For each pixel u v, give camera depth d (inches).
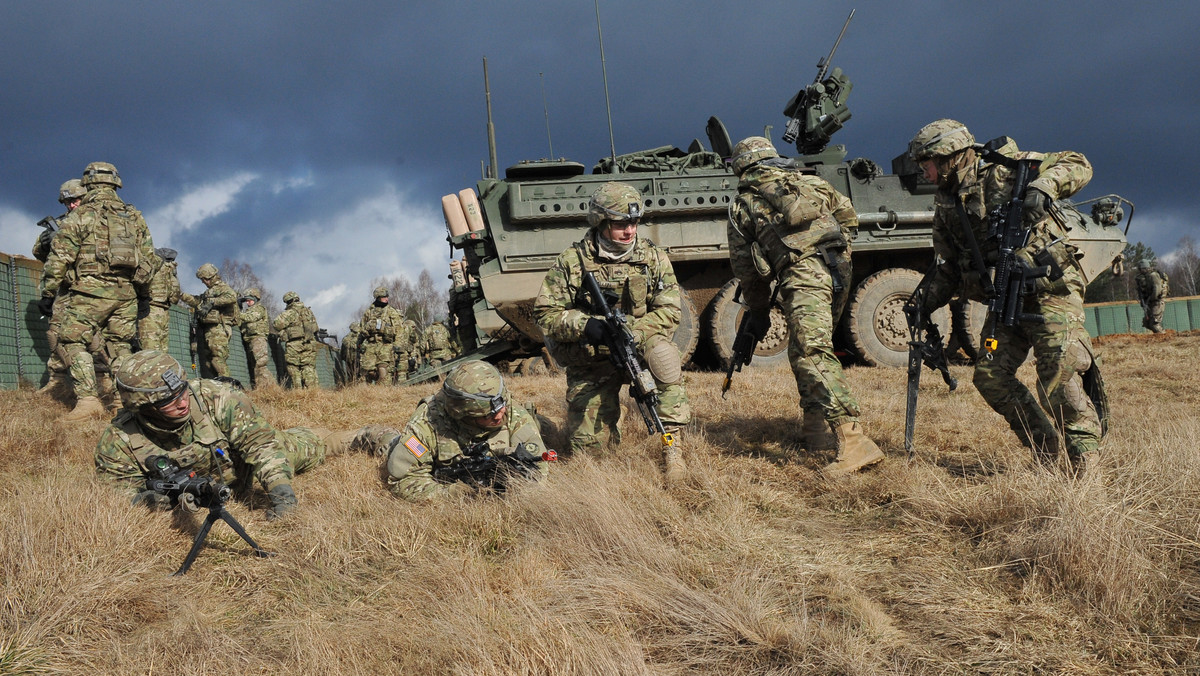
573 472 171.2
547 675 92.9
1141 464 154.6
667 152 541.3
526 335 513.3
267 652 105.3
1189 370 381.1
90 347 328.2
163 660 101.1
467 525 151.6
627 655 96.1
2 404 317.7
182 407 164.1
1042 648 98.3
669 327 201.2
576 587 118.0
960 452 204.7
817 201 195.8
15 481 190.1
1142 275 881.5
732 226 212.1
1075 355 158.6
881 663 96.0
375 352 731.4
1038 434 170.9
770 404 286.5
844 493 170.1
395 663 99.0
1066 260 164.9
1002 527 135.0
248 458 179.0
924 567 126.0
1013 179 165.8
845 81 531.2
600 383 209.5
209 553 145.6
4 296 409.1
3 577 119.6
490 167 522.6
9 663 99.0
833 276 196.1
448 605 113.0
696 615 107.7
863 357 500.7
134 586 121.2
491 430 181.8
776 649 100.1
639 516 147.1
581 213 463.5
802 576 125.2
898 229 510.3
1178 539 124.6
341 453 238.4
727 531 145.5
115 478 169.5
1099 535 116.6
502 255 466.9
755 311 222.8
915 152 173.3
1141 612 105.9
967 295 184.2
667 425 191.0
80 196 324.5
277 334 700.0
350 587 128.8
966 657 97.9
